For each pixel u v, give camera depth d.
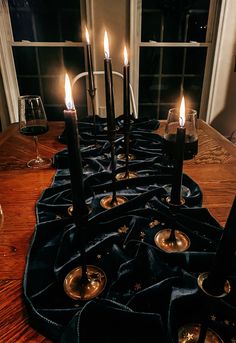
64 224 0.63
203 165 0.95
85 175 0.90
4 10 2.21
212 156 1.02
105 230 0.63
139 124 1.30
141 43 2.32
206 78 2.47
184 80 2.56
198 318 0.43
